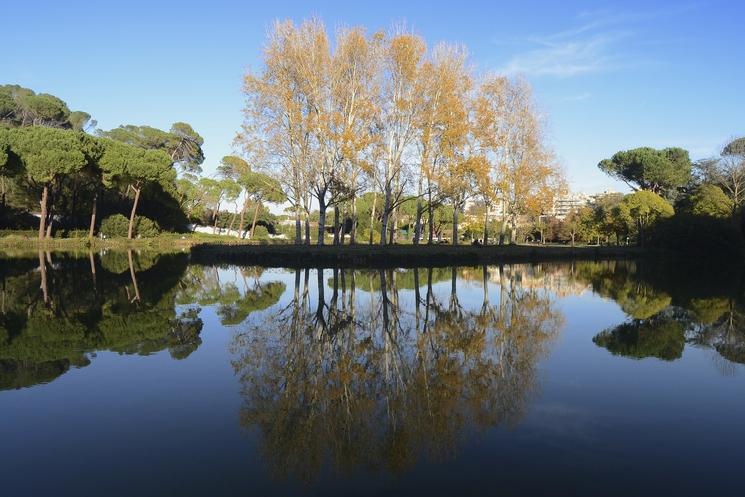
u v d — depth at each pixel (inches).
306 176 1219.2
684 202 2143.2
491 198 1512.1
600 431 248.4
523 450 224.8
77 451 221.9
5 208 2016.5
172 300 647.8
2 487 190.7
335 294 717.9
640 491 189.5
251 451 222.1
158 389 306.0
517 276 1050.1
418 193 1414.9
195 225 2952.8
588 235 2824.8
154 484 193.0
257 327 490.0
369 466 208.5
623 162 3034.0
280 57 1159.6
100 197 2175.2
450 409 277.1
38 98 2158.0
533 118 1574.8
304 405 280.7
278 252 1215.6
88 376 330.0
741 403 290.5
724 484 195.5
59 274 930.1
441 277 974.4
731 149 2306.8
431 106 1269.7
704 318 577.6
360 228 2829.7
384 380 328.2
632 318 573.3
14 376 330.3
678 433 246.5
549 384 324.2
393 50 1226.0
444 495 185.3
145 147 2586.1
